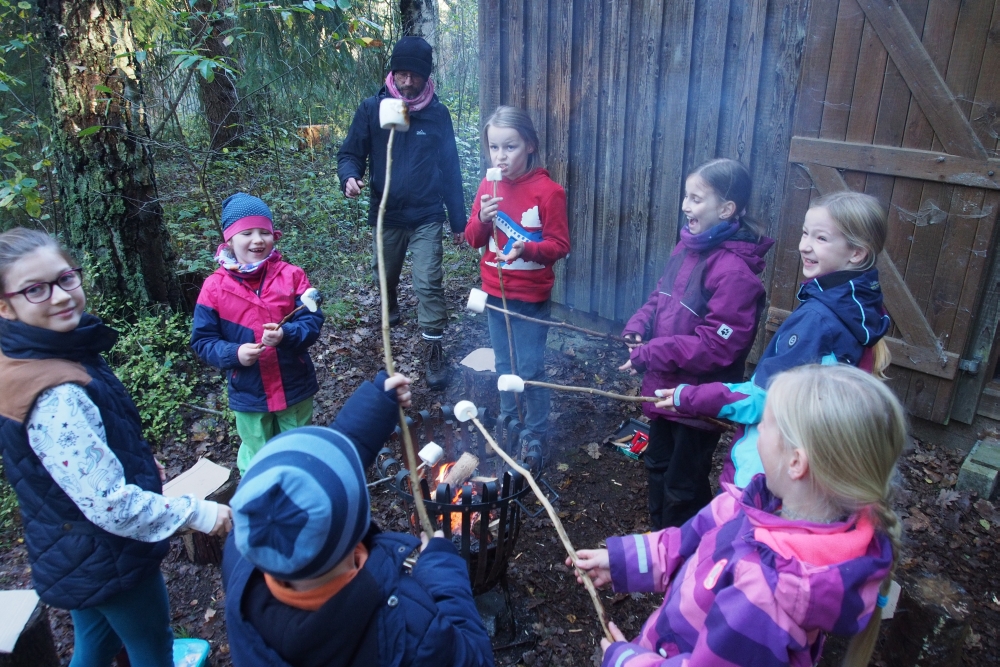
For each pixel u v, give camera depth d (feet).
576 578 9.64
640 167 14.79
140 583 6.50
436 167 14.55
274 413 10.09
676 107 13.85
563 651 8.55
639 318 9.73
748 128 12.95
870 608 4.16
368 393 5.29
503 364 11.91
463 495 7.35
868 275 7.13
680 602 4.97
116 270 15.01
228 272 9.61
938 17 10.55
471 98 33.19
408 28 23.86
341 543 3.79
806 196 12.47
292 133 26.84
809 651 4.26
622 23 14.20
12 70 18.11
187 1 19.20
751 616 4.16
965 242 11.07
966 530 10.50
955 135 10.76
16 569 10.11
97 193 14.55
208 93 25.76
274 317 9.62
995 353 11.48
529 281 11.25
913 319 11.84
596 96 15.10
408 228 14.94
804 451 4.30
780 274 13.16
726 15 12.68
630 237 15.43
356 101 23.15
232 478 10.64
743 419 7.32
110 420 6.17
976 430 11.95
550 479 11.76
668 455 9.46
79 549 6.05
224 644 8.86
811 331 6.97
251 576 4.26
